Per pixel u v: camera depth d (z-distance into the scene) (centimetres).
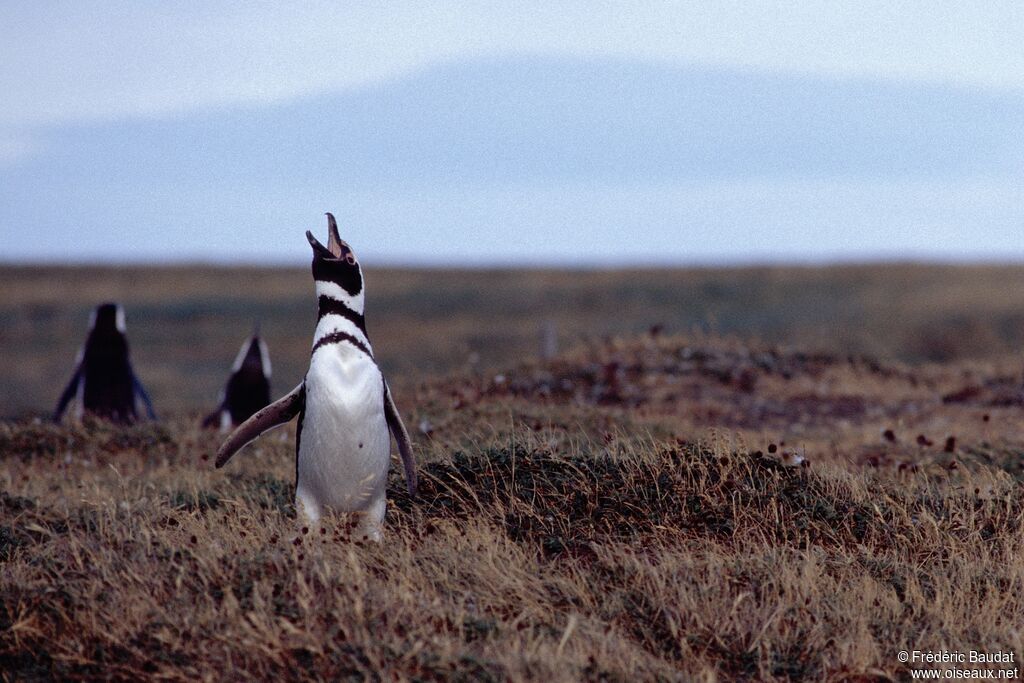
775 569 1867
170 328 12344
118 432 3600
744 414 4166
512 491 2211
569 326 12550
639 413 3869
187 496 2533
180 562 1838
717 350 5109
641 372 4762
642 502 2152
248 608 1639
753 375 4772
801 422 4062
